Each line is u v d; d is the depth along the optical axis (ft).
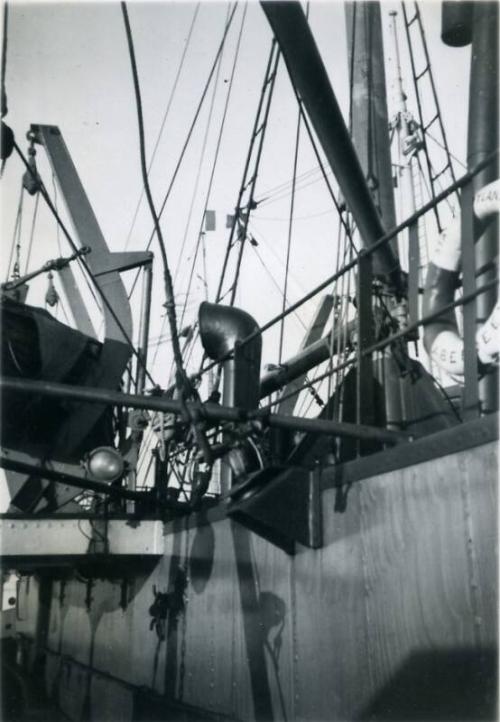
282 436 24.64
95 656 34.58
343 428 16.24
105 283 34.55
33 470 25.68
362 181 18.61
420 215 15.05
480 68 19.66
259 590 20.15
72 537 28.14
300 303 17.80
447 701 12.58
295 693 17.53
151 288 35.37
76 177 36.06
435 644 13.10
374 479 15.60
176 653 25.86
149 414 32.55
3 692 32.14
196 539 25.68
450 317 17.56
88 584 36.91
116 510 31.68
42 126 36.32
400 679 13.87
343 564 16.33
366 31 28.68
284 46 14.43
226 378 21.80
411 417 20.11
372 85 27.94
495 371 16.14
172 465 28.81
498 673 11.54
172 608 26.91
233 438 18.92
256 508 17.17
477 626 12.16
